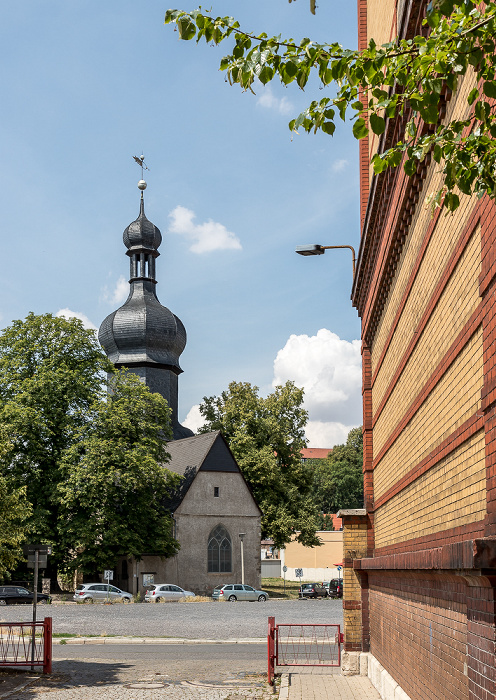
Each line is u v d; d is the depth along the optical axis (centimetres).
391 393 1283
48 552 1950
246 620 3475
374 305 1439
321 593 5966
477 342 625
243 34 466
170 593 5109
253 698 1442
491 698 493
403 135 963
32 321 5200
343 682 1530
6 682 1677
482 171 464
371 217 1301
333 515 11569
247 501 6216
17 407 4847
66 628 3134
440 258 796
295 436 6712
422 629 877
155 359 7425
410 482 1034
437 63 438
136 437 5391
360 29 1655
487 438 557
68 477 4966
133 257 7738
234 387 6656
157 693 1513
